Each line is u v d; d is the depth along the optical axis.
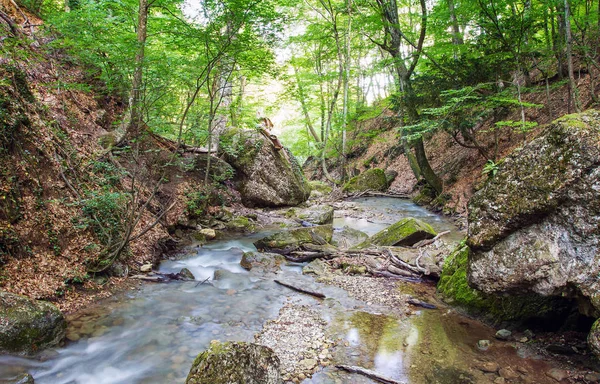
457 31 11.66
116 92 9.77
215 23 7.34
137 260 6.59
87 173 6.71
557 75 11.51
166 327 4.67
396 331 4.59
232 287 6.10
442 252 7.06
